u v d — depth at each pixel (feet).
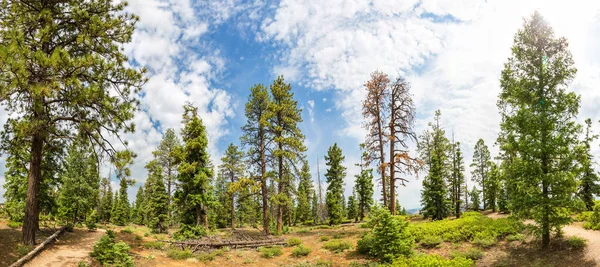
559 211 50.70
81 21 55.36
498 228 64.08
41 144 54.75
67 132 56.24
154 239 82.17
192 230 88.69
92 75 52.39
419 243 65.41
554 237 54.80
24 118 51.26
